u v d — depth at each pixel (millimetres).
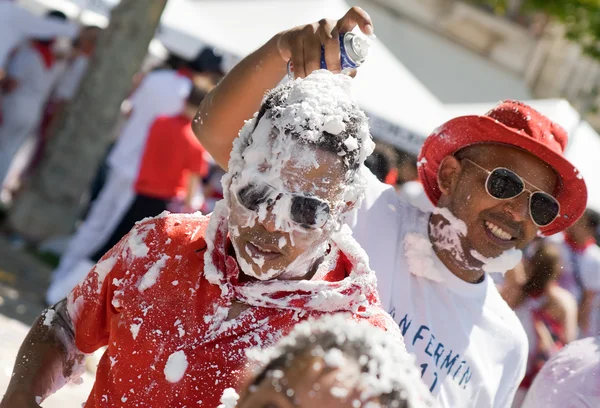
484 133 2984
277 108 2139
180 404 2072
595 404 3121
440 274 2885
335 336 1414
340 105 2145
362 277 2143
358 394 1342
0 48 9500
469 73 14211
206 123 2730
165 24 9391
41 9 10945
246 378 1971
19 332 4824
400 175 6039
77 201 9211
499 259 2939
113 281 2297
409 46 13922
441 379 2809
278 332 2104
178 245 2254
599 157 9281
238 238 2146
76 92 9102
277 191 2086
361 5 14367
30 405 2354
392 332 2150
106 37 9023
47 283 7559
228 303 2129
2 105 9797
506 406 2988
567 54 15055
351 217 2891
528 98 14555
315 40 2428
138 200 6891
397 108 9383
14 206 9188
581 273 5602
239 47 9531
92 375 4426
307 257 2148
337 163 2109
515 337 2984
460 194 2969
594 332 5473
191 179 6941
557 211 2965
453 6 14688
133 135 7211
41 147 10281
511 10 15359
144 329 2152
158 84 7230
